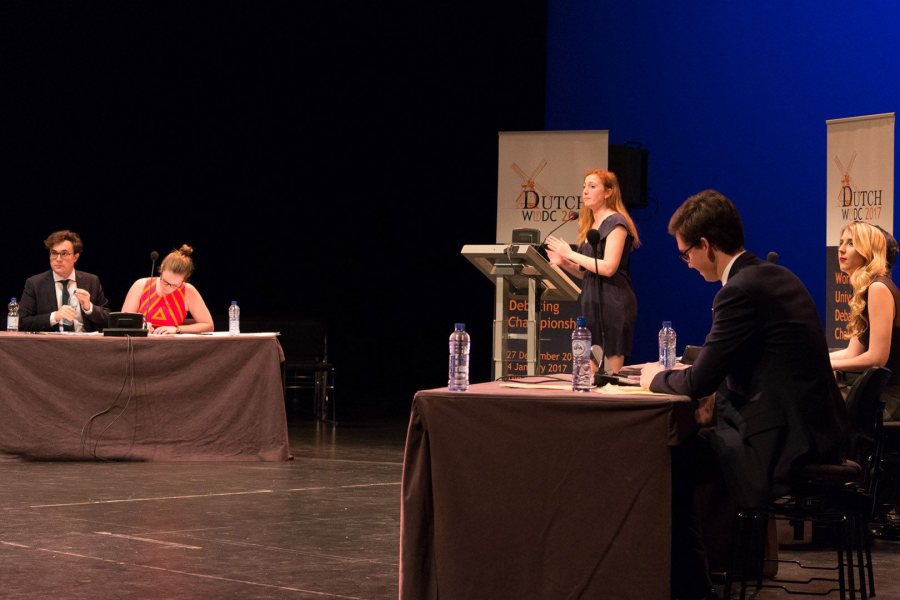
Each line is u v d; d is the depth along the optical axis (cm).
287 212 1012
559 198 731
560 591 279
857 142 668
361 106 1013
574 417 279
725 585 317
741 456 288
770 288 292
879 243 448
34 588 321
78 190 931
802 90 821
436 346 1063
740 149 856
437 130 1017
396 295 1048
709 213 302
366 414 868
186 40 954
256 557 364
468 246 450
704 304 879
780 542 420
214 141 977
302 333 843
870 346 437
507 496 284
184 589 322
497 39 992
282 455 603
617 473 276
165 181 964
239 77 977
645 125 911
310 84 998
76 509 446
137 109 944
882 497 427
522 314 501
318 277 1030
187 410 603
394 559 364
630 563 275
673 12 892
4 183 900
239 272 1003
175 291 661
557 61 964
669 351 394
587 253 507
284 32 984
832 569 335
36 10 892
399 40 1008
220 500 472
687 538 294
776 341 290
